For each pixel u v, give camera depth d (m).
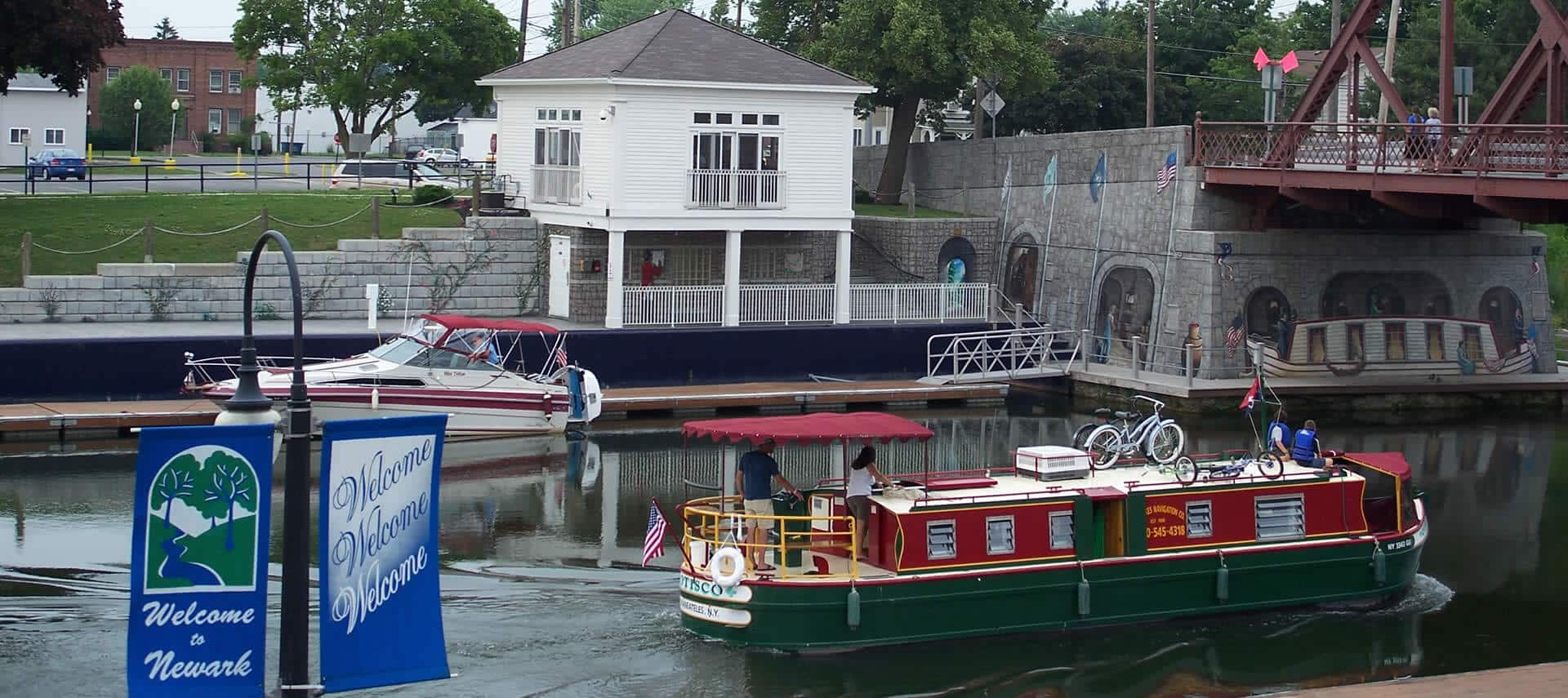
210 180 49.94
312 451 29.23
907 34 45.47
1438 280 37.91
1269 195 36.25
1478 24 64.25
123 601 19.00
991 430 33.00
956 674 17.34
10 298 33.94
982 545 18.48
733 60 38.75
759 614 17.64
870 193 51.22
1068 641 18.61
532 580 20.42
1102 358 39.47
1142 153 38.38
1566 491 27.59
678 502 25.66
